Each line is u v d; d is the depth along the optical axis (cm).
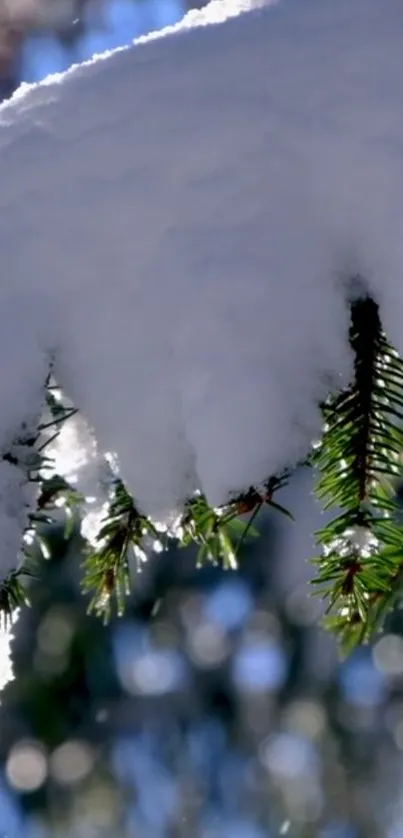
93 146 120
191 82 123
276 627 557
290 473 106
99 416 110
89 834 567
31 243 115
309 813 558
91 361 110
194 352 108
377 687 548
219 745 578
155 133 119
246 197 112
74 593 522
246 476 105
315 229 110
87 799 568
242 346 107
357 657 537
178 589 557
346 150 112
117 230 114
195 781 578
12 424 109
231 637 571
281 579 544
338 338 107
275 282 108
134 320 110
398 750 550
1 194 119
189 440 106
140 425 109
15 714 544
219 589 554
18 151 122
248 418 105
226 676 574
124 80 126
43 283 113
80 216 115
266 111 117
